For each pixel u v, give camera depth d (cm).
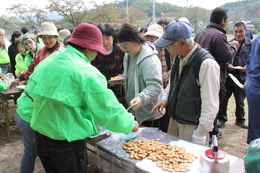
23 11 1552
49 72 132
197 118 166
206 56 155
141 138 160
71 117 132
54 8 1546
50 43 278
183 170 118
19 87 321
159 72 195
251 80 225
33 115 142
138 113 214
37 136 149
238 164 124
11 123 411
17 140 345
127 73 221
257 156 71
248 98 228
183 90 167
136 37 188
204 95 153
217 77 153
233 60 358
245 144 314
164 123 251
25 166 203
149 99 188
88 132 139
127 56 218
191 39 156
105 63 262
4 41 516
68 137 132
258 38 218
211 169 109
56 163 143
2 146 326
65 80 127
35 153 202
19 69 412
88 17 1588
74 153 144
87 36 139
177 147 144
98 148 154
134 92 214
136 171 127
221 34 272
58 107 131
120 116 136
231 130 362
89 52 148
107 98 131
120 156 137
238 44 328
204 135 162
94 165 261
